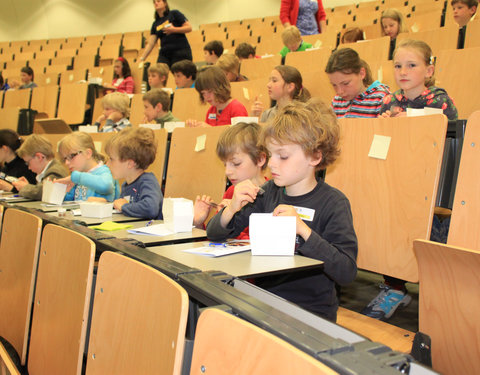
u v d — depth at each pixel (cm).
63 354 98
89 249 92
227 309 61
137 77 536
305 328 54
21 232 133
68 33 1079
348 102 253
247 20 834
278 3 926
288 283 131
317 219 129
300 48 400
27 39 1106
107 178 241
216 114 313
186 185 235
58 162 289
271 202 142
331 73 240
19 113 464
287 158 125
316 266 102
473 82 240
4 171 350
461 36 301
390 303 178
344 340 53
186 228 148
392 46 335
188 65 390
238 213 146
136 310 72
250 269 96
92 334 84
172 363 60
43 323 111
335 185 170
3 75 743
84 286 92
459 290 105
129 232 146
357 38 389
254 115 302
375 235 157
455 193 128
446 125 140
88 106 473
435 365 113
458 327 107
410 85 211
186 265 92
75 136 255
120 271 80
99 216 184
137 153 213
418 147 147
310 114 126
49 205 218
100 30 1063
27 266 125
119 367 74
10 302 134
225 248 117
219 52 448
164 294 65
